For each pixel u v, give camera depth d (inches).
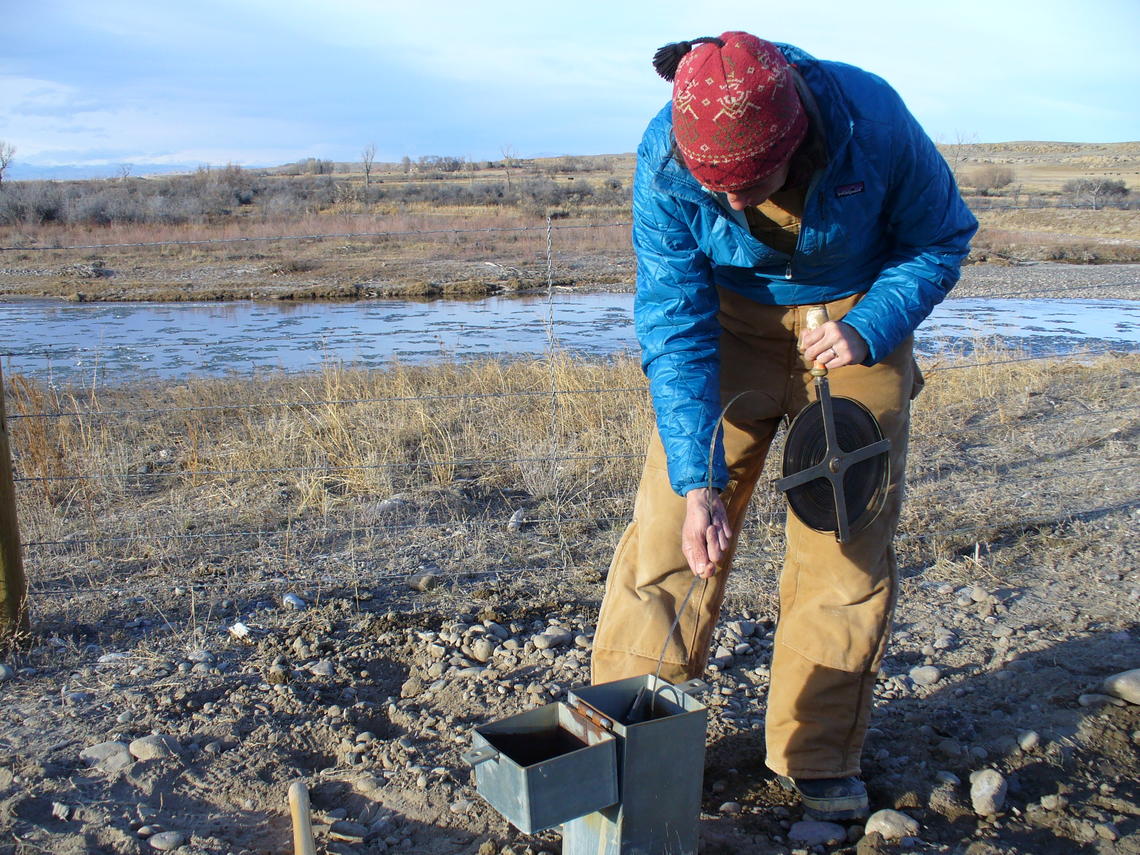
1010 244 1210.0
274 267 1023.6
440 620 175.9
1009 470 261.9
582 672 156.8
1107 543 207.9
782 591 120.7
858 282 110.1
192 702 147.3
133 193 1811.0
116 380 450.6
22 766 128.5
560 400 300.8
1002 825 117.0
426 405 314.5
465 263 1047.0
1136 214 1491.1
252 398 348.8
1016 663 156.1
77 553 209.6
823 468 106.8
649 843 93.0
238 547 213.9
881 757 131.0
